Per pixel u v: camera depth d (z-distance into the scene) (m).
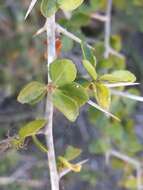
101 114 0.37
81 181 0.50
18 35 0.47
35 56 0.46
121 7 0.45
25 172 0.47
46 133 0.21
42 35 0.42
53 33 0.21
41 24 0.45
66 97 0.21
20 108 0.48
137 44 0.55
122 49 0.53
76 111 0.21
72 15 0.31
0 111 0.48
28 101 0.21
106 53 0.36
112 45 0.39
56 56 0.24
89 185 0.50
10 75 0.47
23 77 0.47
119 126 0.39
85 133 0.49
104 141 0.41
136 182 0.42
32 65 0.46
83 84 0.22
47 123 0.21
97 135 0.50
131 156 0.42
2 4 0.46
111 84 0.22
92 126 0.50
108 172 0.50
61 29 0.22
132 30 0.52
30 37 0.47
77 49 0.39
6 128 0.47
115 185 0.49
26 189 0.46
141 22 0.47
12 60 0.48
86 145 0.49
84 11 0.37
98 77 0.22
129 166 0.42
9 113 0.48
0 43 0.48
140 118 0.54
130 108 0.39
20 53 0.47
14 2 0.47
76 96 0.21
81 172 0.47
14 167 0.47
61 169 0.25
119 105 0.38
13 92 0.48
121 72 0.23
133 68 0.53
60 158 0.25
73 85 0.21
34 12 0.44
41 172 0.47
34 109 0.47
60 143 0.49
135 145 0.41
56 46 0.24
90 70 0.22
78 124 0.49
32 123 0.21
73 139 0.49
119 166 0.42
